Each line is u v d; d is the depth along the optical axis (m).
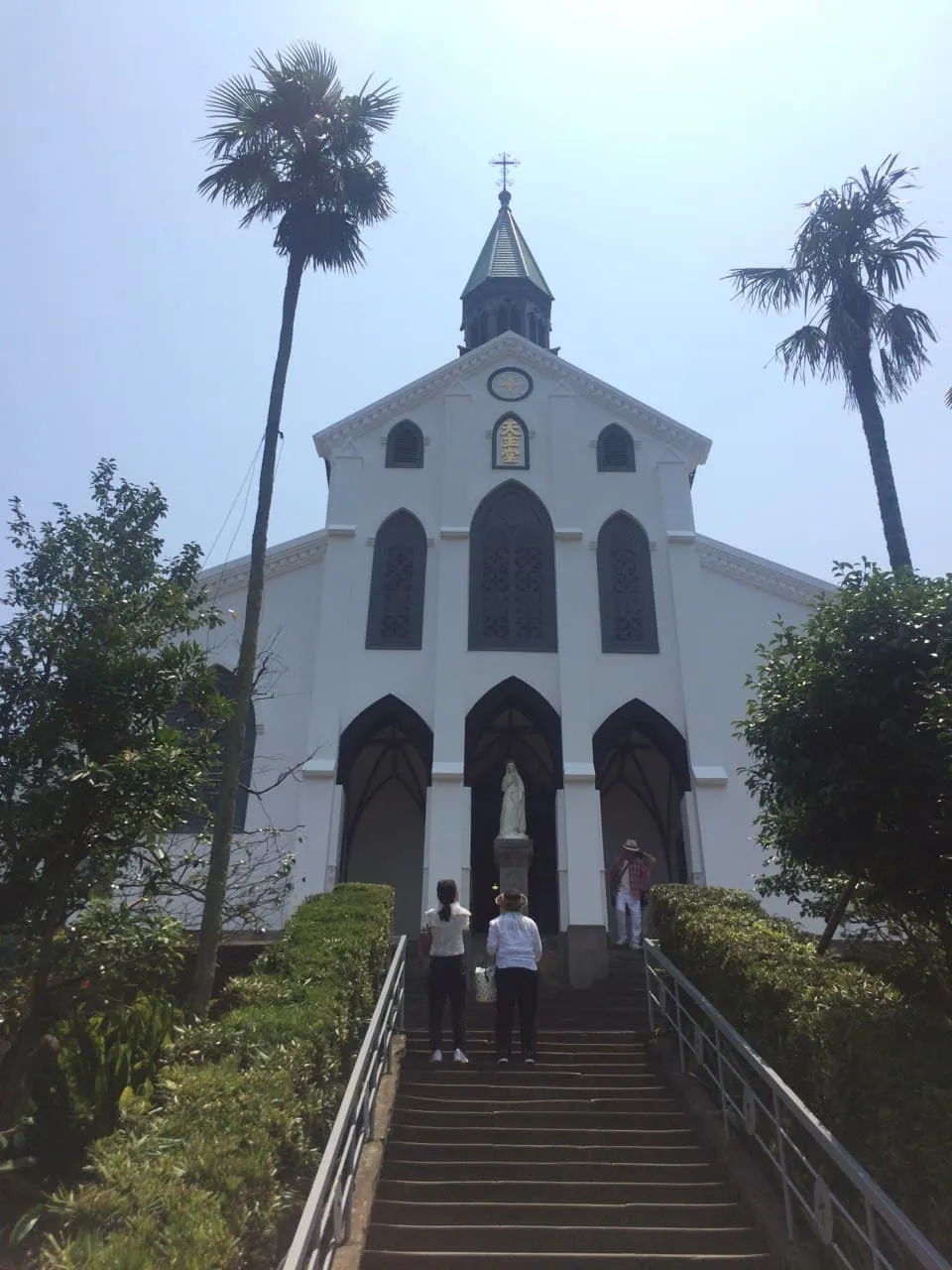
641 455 21.80
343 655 19.30
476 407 22.02
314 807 17.88
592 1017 13.36
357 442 21.61
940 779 7.46
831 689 8.05
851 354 14.77
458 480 21.16
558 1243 7.07
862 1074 6.16
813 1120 6.07
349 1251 6.46
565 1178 8.16
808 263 15.39
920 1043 6.22
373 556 20.36
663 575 20.48
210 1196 4.77
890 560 13.69
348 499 20.81
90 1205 4.54
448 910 10.97
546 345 29.59
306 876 17.33
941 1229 5.30
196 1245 4.27
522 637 19.92
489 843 22.31
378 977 11.41
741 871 17.92
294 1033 7.39
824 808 8.07
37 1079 8.73
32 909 9.66
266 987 8.66
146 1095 6.92
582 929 16.12
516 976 10.74
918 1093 5.69
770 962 8.30
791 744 8.36
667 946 11.59
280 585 20.03
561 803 18.28
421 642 19.64
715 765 18.72
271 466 13.98
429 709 19.06
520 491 21.33
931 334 15.05
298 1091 6.78
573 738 18.77
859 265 15.12
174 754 9.67
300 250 15.34
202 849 16.77
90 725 10.00
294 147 15.18
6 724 9.92
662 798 22.59
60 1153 8.32
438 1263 6.61
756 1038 8.06
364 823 22.41
